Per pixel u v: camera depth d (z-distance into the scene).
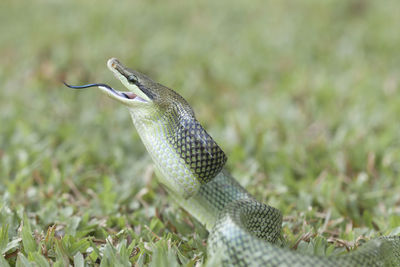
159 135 7.70
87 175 10.95
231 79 17.62
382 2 27.11
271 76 18.27
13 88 16.53
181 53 19.89
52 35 21.73
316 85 16.77
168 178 7.79
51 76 16.98
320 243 7.65
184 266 6.64
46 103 15.21
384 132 13.21
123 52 19.59
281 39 21.86
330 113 14.61
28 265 6.54
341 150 12.18
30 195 9.86
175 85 16.41
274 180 11.05
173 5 27.52
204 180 7.58
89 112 14.48
